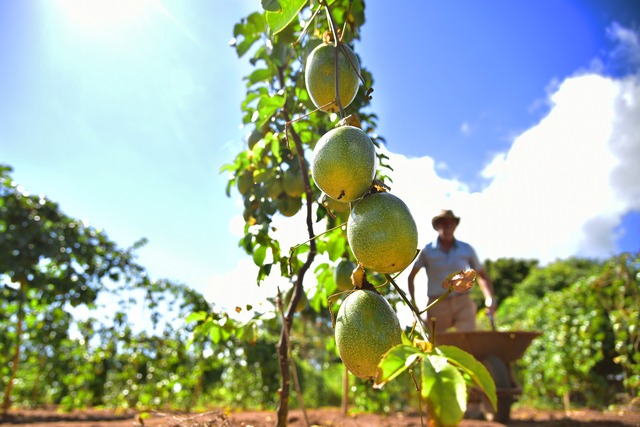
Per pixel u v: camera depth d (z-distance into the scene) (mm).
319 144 1598
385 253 1454
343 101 1973
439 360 1043
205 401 9477
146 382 8578
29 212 7191
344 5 3049
